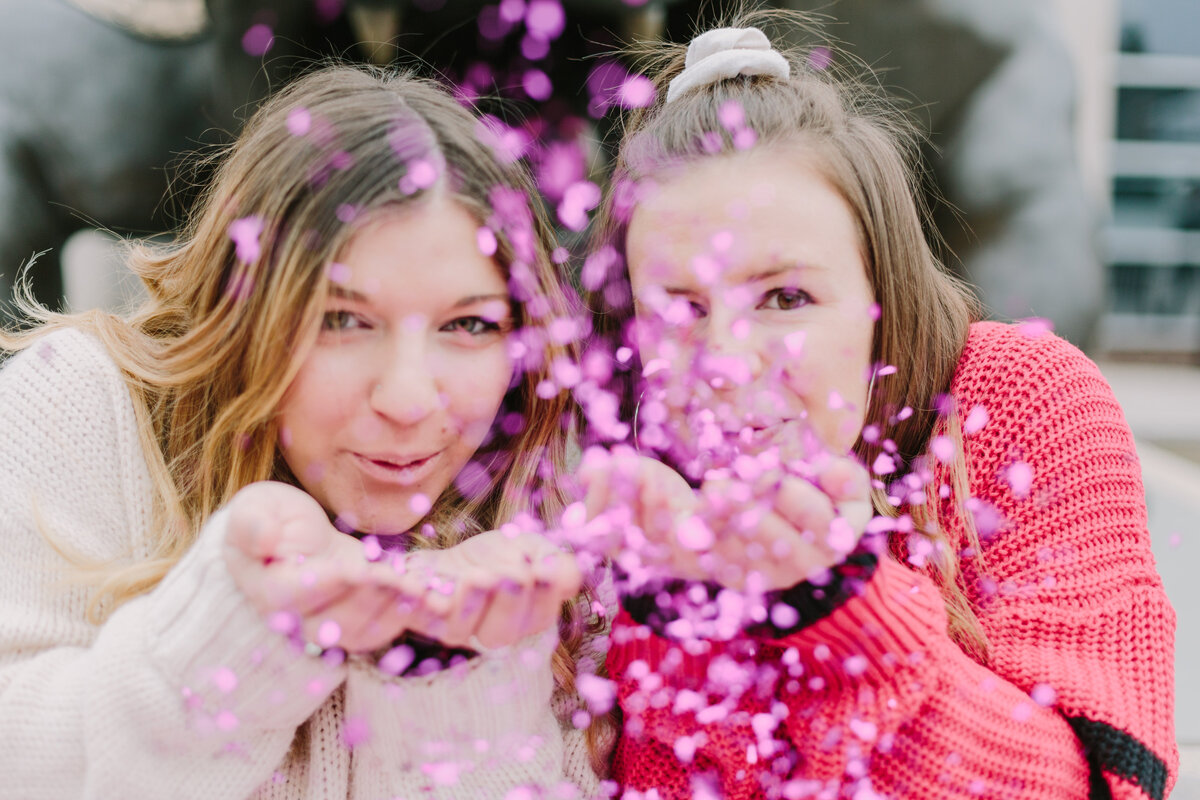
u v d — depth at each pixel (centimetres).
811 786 70
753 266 77
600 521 63
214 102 160
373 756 72
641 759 79
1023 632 81
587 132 144
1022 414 87
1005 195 175
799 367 78
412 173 71
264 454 77
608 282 95
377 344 71
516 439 88
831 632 66
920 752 70
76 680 67
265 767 68
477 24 138
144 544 79
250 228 76
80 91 167
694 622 68
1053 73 175
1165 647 79
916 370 92
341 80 86
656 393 82
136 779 63
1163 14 324
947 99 171
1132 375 305
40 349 83
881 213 88
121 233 177
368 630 59
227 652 61
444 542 83
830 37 154
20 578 74
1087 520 83
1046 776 71
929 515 88
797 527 60
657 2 139
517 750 73
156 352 85
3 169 162
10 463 77
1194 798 100
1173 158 333
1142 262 345
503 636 62
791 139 83
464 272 72
